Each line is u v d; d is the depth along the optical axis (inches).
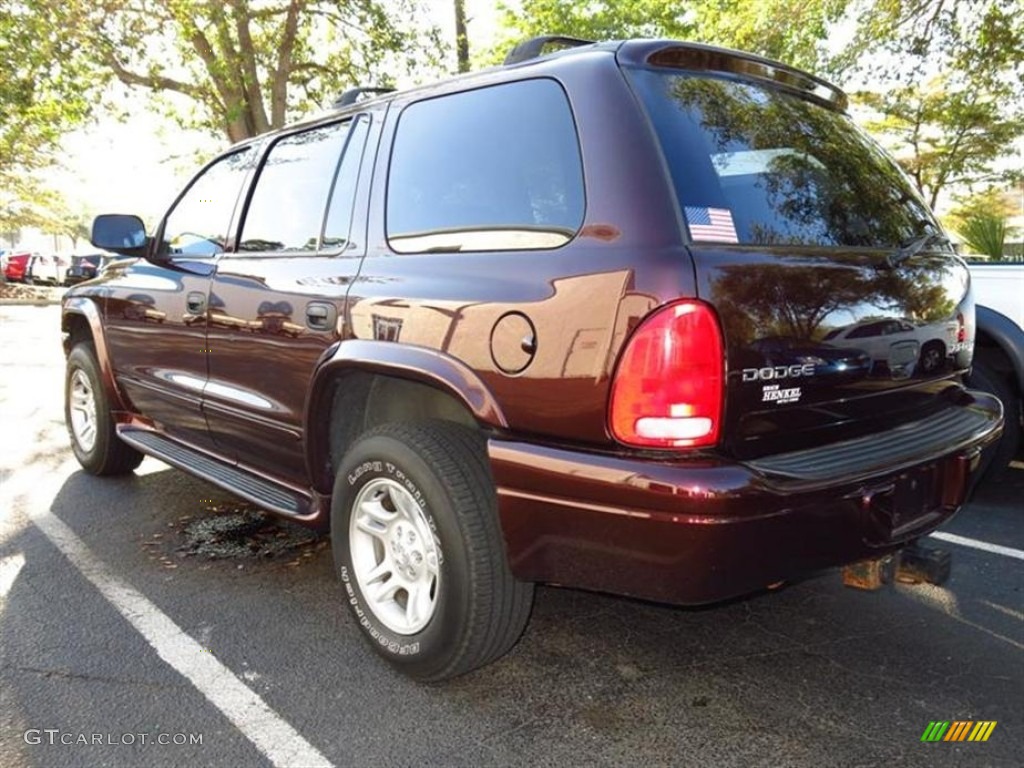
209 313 143.6
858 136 118.8
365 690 106.3
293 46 728.3
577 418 85.9
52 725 98.3
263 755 93.2
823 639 120.2
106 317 179.6
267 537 159.9
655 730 97.9
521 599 100.9
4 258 1245.1
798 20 458.9
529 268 91.9
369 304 109.3
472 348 95.3
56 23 588.4
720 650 117.0
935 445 99.0
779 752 93.6
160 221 171.3
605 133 90.5
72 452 224.5
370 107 124.9
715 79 100.7
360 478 109.9
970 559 149.6
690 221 85.3
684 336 80.1
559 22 645.3
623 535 84.0
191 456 161.6
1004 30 430.9
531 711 101.9
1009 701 103.6
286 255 131.2
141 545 155.6
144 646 117.1
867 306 95.0
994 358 175.9
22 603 130.6
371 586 112.1
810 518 85.6
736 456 84.1
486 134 103.7
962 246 247.6
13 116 703.1
